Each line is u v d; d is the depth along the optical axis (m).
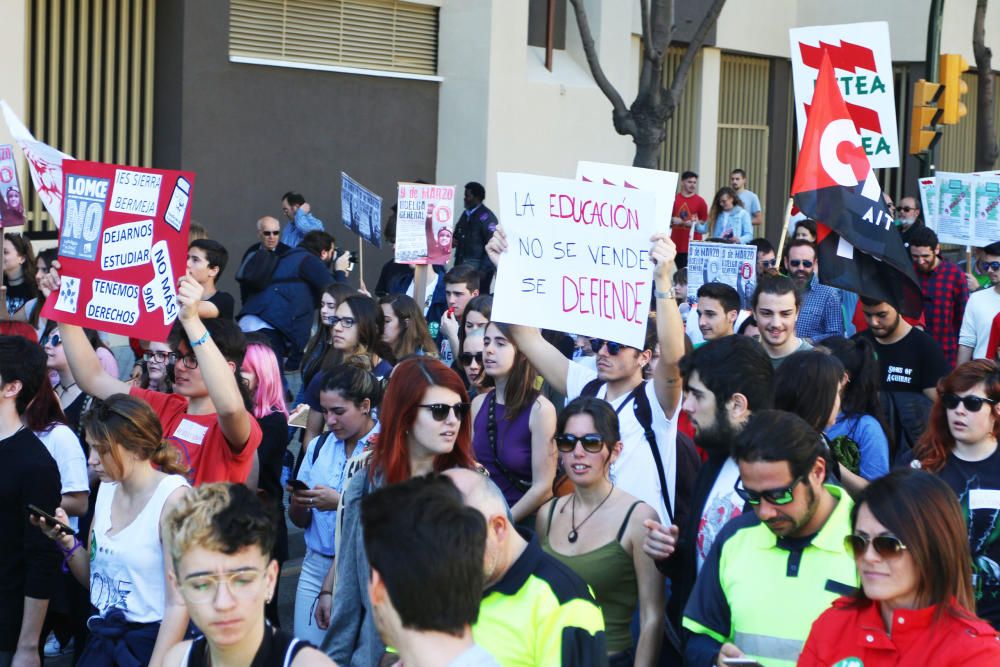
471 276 10.16
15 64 14.80
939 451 5.89
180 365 6.40
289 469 9.00
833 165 8.47
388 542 3.30
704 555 4.95
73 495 6.79
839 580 4.26
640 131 15.27
